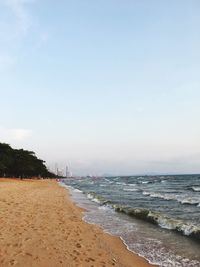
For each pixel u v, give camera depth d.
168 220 17.11
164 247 12.10
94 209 24.08
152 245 12.43
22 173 103.38
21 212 17.59
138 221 18.38
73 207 23.92
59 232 13.13
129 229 15.82
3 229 12.52
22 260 8.80
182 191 52.81
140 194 43.41
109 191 51.69
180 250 11.62
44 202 25.02
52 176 182.38
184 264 9.93
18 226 13.35
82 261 9.28
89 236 13.24
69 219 17.14
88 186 74.94
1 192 32.66
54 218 16.73
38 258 9.10
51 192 40.75
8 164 93.88
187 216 20.67
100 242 12.34
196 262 10.10
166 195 41.72
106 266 9.09
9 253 9.34
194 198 35.97
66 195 37.81
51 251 9.94
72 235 12.91
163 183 94.38
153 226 16.72
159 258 10.61
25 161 103.56
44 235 12.13
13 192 34.06
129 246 12.27
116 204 27.48
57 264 8.72
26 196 29.44
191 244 12.52
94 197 34.72
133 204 28.94
